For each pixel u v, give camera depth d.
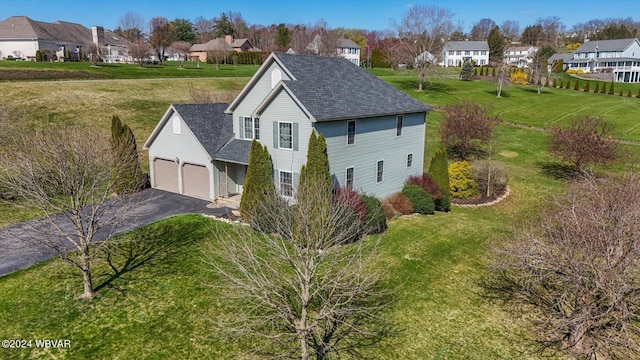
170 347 12.32
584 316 10.94
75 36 81.50
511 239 20.19
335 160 22.33
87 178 16.75
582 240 11.55
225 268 16.05
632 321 12.62
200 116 26.86
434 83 67.81
